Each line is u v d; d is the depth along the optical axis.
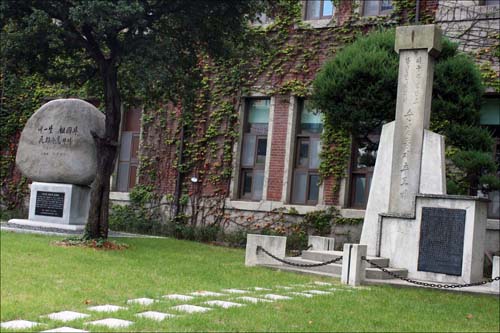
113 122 15.53
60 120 18.20
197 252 15.77
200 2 14.80
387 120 15.22
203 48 16.70
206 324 7.22
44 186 18.31
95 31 14.62
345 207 18.89
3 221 21.64
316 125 19.95
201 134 21.91
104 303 8.38
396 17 18.69
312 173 19.80
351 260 11.82
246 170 21.17
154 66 14.28
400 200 13.27
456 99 14.95
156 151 22.84
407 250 12.95
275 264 13.71
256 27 20.86
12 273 10.27
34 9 14.03
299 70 20.11
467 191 16.62
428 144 13.24
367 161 18.20
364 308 9.22
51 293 8.80
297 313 8.35
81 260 12.30
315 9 20.38
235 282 11.02
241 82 21.22
